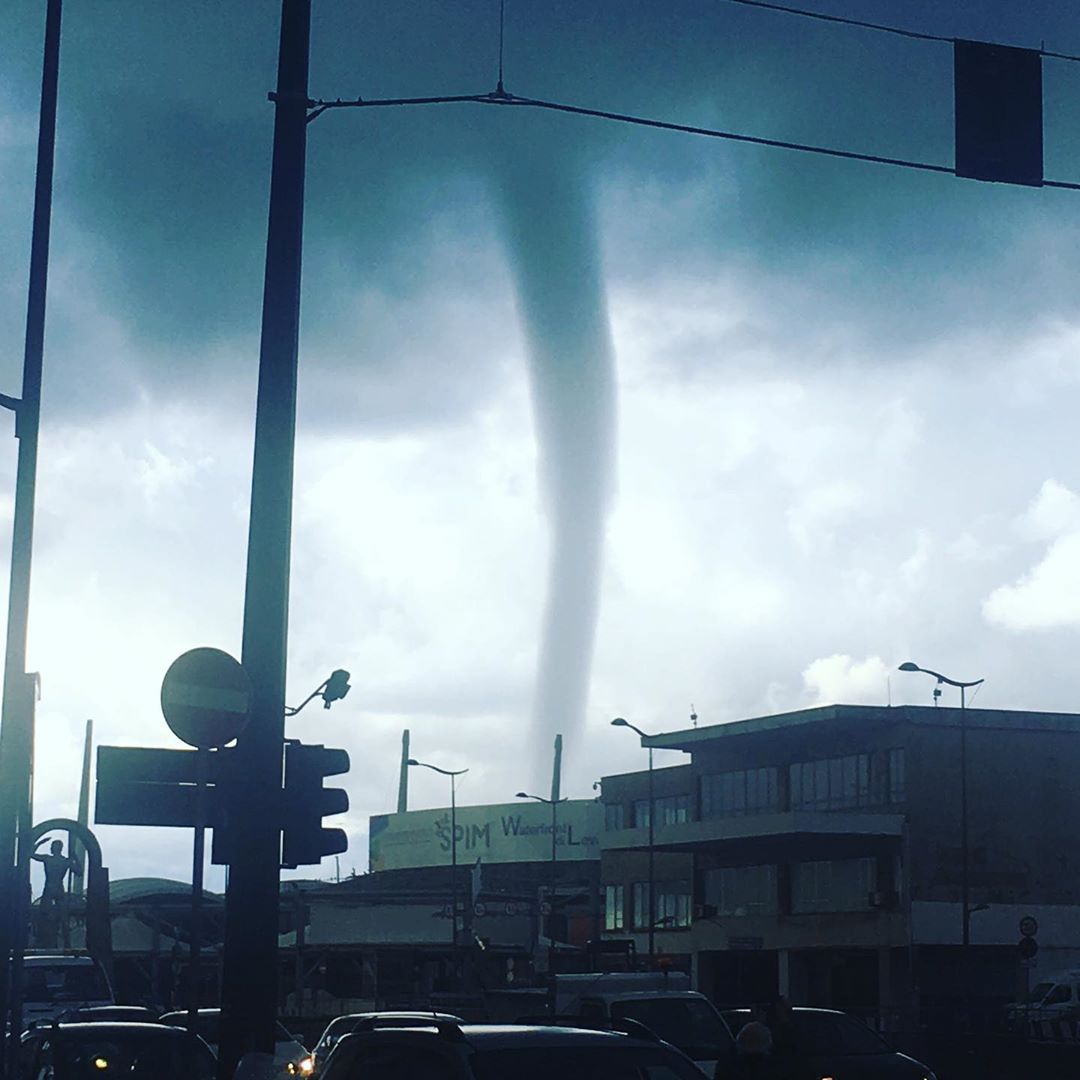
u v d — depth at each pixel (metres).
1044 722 74.88
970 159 14.10
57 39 18.91
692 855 84.88
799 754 79.19
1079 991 61.22
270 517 12.75
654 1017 23.58
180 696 11.63
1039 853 73.75
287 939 91.00
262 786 12.35
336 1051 10.40
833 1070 21.06
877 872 73.31
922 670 63.47
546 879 123.31
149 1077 16.11
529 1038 9.80
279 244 13.20
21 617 17.59
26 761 17.11
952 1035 46.69
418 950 89.81
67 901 34.38
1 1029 16.20
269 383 12.99
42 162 18.73
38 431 18.20
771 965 80.06
